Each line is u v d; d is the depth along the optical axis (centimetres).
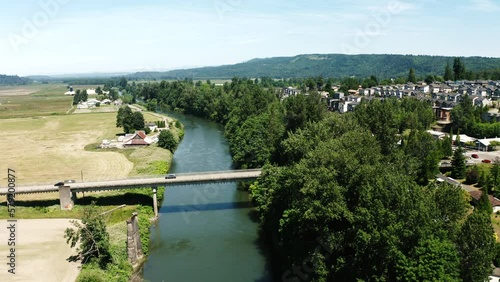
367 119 9419
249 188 10888
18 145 18450
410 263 4991
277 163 10862
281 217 8188
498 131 14212
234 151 13725
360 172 6175
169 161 14800
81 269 7012
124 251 7906
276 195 8212
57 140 19600
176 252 8288
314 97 11506
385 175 6041
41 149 17525
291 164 8294
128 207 10088
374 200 5578
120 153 16400
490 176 9169
